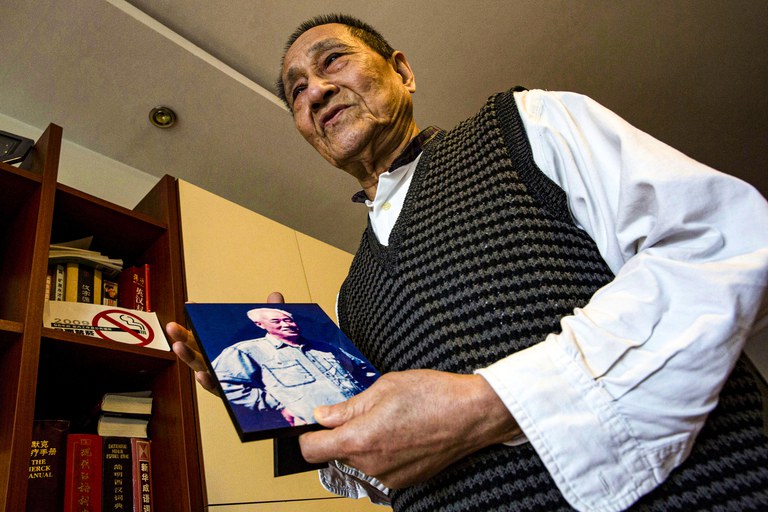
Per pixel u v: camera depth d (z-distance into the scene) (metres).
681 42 2.35
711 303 0.46
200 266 1.48
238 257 1.63
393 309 0.70
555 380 0.47
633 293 0.50
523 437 0.51
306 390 0.57
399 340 0.69
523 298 0.60
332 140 0.93
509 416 0.48
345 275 2.03
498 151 0.70
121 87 1.80
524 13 2.08
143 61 1.75
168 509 1.07
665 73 2.47
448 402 0.48
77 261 1.28
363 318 0.78
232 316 0.70
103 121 1.88
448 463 0.50
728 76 2.54
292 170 2.29
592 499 0.44
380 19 1.96
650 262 0.50
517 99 0.75
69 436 1.03
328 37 0.99
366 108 0.92
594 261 0.62
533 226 0.64
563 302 0.59
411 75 1.08
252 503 1.17
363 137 0.90
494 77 2.28
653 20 2.23
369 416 0.48
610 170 0.60
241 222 1.75
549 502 0.50
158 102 1.88
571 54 2.29
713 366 0.44
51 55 1.65
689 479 0.47
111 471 1.05
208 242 1.57
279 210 2.48
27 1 1.51
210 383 0.73
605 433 0.44
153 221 1.44
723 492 0.46
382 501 0.82
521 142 0.69
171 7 1.72
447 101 2.32
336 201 2.53
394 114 0.93
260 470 1.24
